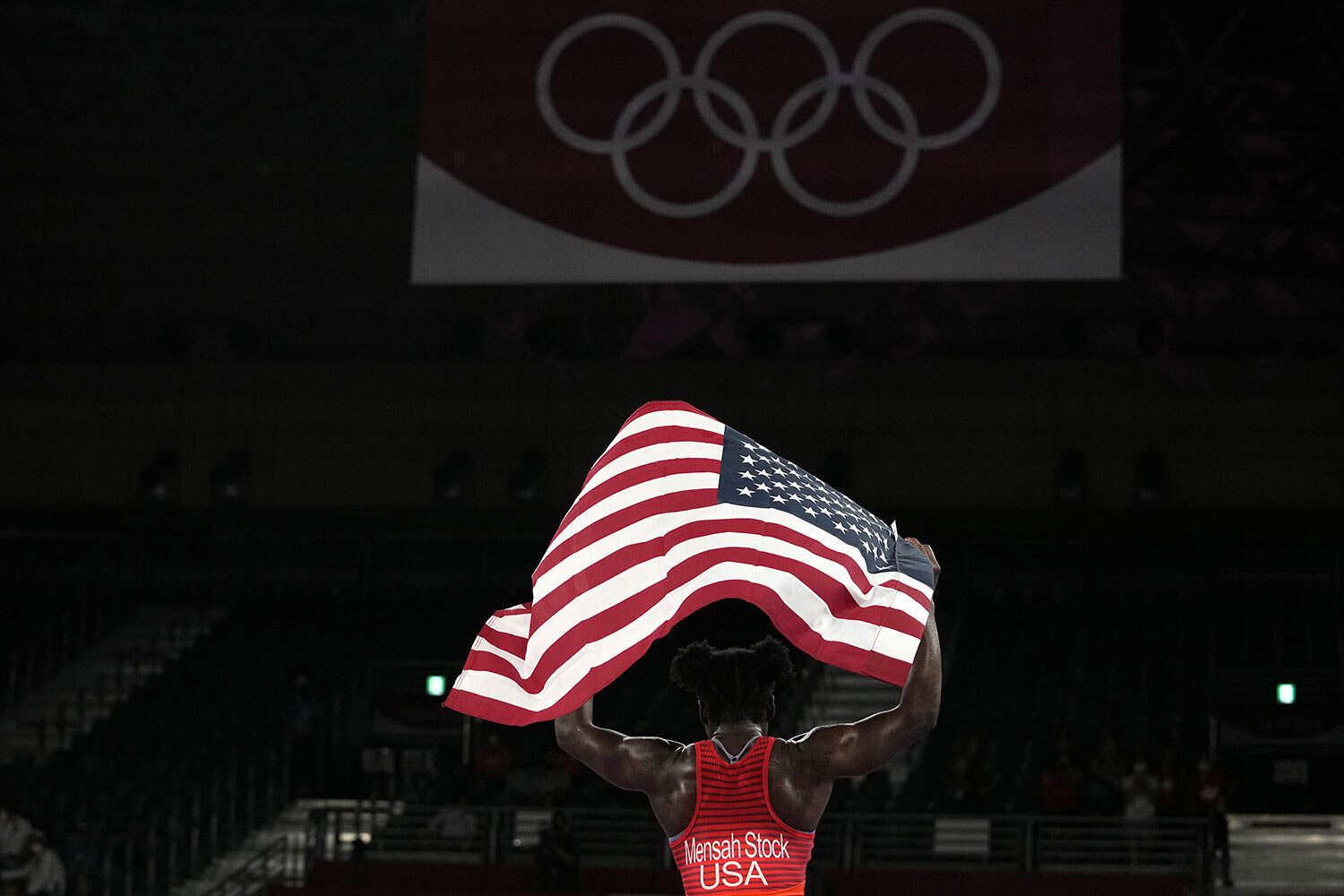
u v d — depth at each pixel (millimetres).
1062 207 19375
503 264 20062
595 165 20141
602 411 27562
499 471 27578
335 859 20891
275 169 27578
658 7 20281
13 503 28000
